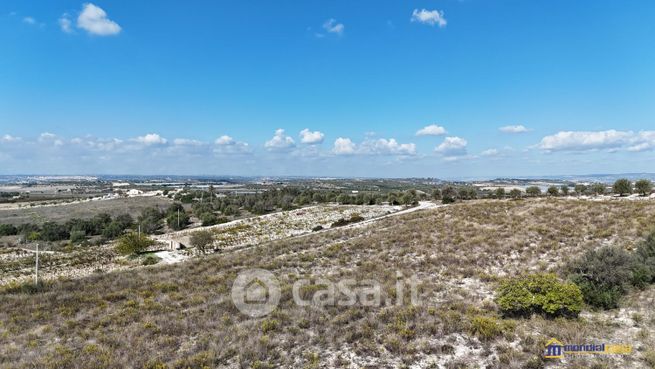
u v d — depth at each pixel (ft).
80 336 41.83
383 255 74.59
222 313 46.09
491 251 66.95
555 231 73.46
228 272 72.54
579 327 34.35
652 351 28.78
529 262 59.93
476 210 111.96
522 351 30.99
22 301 57.57
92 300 56.49
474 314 39.96
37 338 41.96
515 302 38.88
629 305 38.96
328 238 106.63
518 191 210.79
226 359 33.55
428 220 108.58
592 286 41.88
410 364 30.48
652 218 72.02
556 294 37.86
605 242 63.46
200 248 130.00
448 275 57.36
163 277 71.97
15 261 123.54
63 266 115.24
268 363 31.89
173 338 38.86
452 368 29.27
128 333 40.86
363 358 31.94
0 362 35.12
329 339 35.58
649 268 43.78
